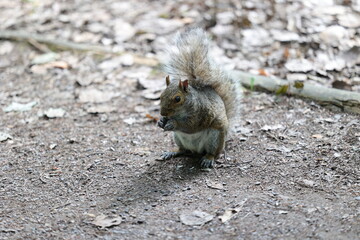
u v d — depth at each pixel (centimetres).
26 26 1599
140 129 1022
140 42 1442
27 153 928
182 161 874
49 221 702
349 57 1221
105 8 1695
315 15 1423
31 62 1380
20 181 825
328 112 1019
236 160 862
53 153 925
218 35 1411
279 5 1502
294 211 689
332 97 1038
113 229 674
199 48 869
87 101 1163
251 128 984
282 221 666
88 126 1044
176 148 924
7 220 708
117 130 1020
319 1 1498
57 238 659
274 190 755
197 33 890
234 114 929
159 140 969
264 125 989
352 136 906
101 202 750
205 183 791
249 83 1166
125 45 1434
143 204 737
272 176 799
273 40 1353
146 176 827
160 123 808
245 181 790
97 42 1469
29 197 773
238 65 1262
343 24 1350
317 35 1325
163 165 862
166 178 816
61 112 1109
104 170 853
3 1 1828
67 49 1420
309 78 1163
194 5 1616
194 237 645
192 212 704
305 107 1048
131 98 1170
